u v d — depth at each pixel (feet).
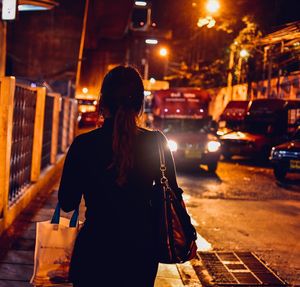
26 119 28.30
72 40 99.76
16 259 17.35
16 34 98.94
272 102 67.72
